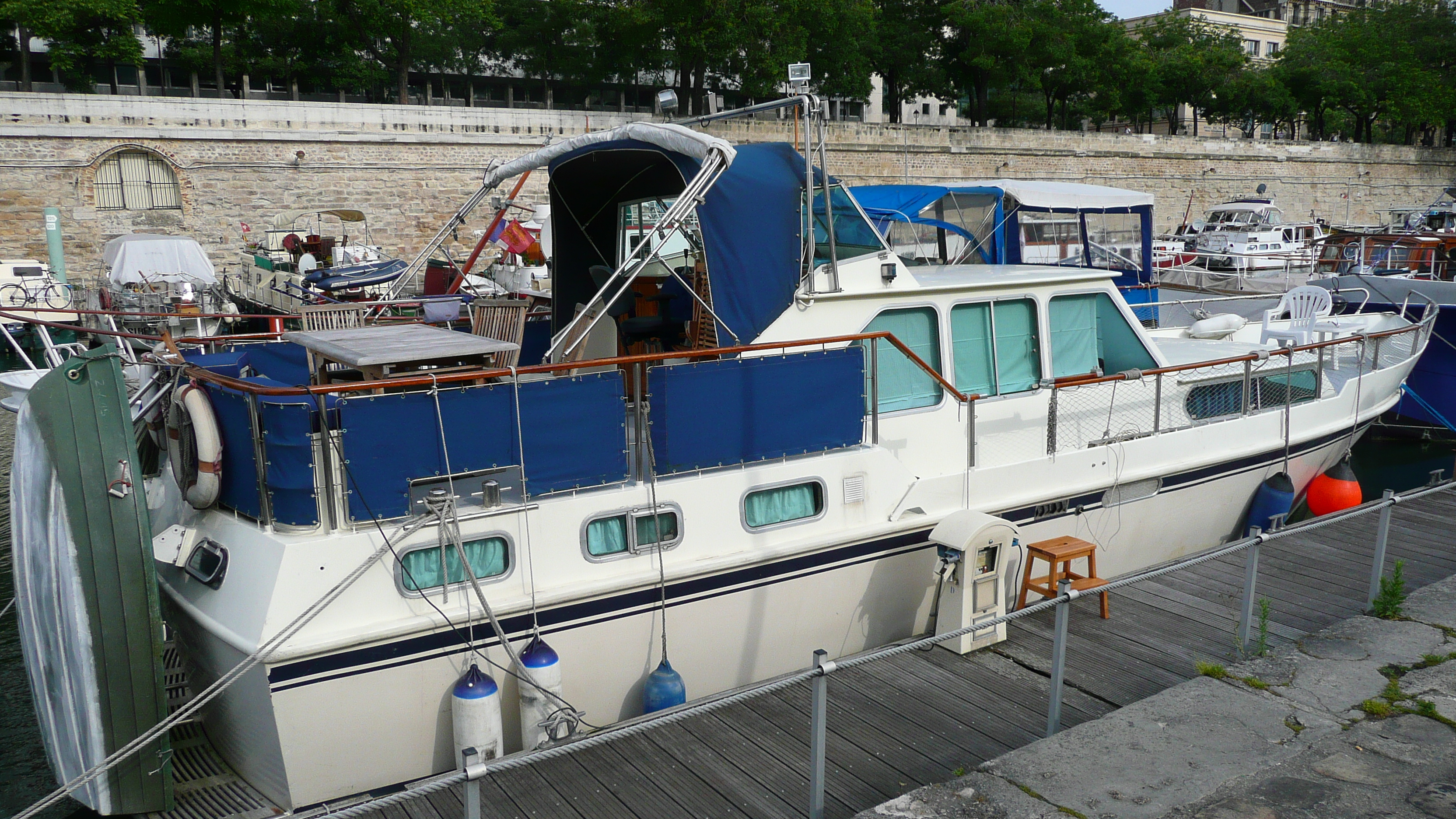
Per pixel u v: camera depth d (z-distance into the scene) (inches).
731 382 209.9
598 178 276.1
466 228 1289.4
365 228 1177.4
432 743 188.1
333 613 173.8
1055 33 1737.2
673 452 205.3
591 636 200.2
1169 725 182.1
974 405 256.1
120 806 179.5
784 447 219.3
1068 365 283.7
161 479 228.5
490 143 1288.1
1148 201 556.4
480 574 188.7
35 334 856.9
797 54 1397.6
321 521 175.2
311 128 1176.8
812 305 230.7
